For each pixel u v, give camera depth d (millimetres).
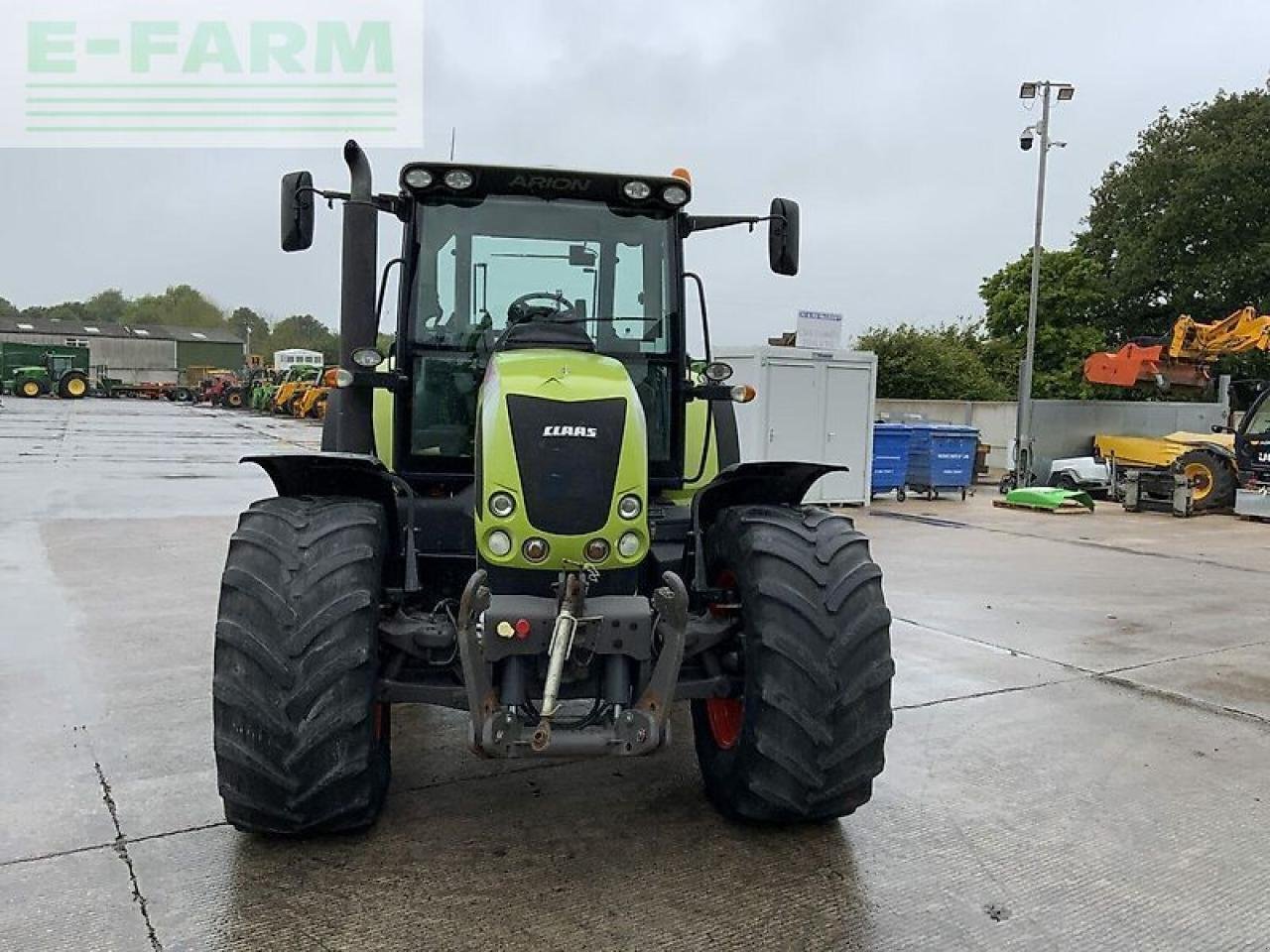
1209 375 18047
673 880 3279
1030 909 3186
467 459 4098
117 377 64688
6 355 47594
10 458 17453
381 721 3562
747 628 3459
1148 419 18812
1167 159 31406
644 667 3242
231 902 3043
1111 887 3350
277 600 3184
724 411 5008
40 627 6262
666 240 4246
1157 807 4020
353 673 3176
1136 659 6277
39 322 68438
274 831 3293
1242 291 30203
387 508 3703
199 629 6270
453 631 3408
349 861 3332
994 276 33406
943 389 29188
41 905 3000
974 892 3279
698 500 3863
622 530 3238
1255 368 28156
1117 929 3086
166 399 52406
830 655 3371
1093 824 3844
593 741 3084
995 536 11859
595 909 3072
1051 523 13297
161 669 5402
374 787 3404
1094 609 7801
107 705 4824
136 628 6277
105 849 3367
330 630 3164
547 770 4207
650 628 3180
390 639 3398
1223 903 3258
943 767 4402
